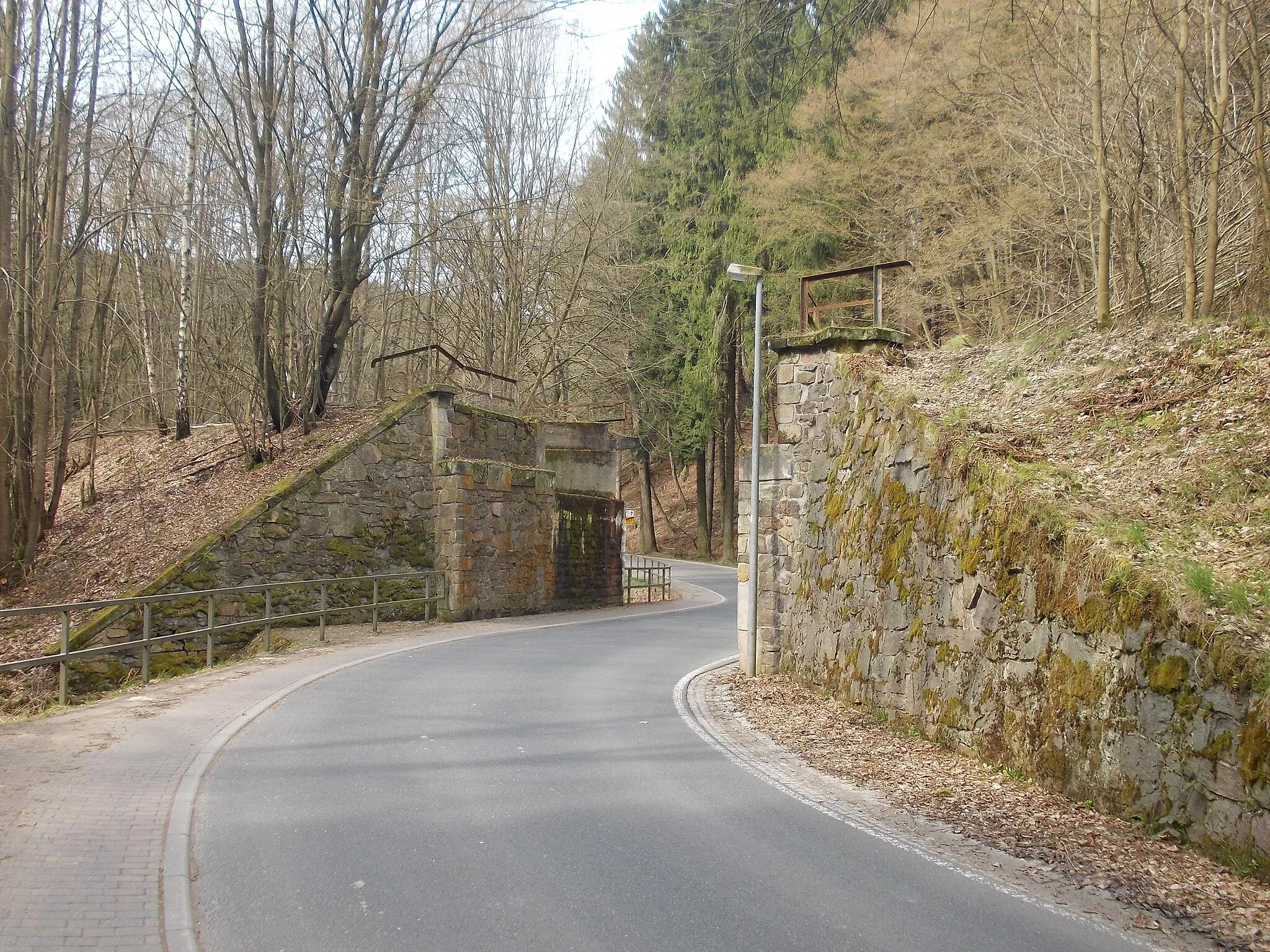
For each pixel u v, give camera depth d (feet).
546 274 108.37
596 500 77.51
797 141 84.23
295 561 54.80
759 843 19.10
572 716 31.42
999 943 14.48
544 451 77.97
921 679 28.94
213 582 50.39
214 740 26.30
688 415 128.16
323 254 66.74
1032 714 23.32
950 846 19.12
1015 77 61.05
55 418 67.21
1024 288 68.85
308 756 25.03
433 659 43.60
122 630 45.57
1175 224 42.91
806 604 39.24
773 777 24.58
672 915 15.30
